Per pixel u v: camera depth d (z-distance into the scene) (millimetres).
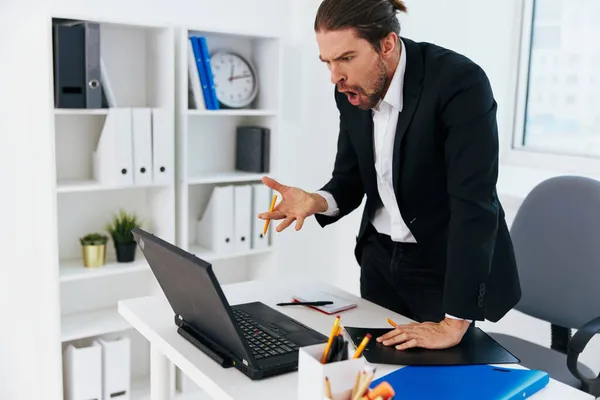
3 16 2568
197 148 3049
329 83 3182
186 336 1528
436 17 2965
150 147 2660
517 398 1245
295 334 1520
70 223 2807
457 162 1536
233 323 1286
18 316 2777
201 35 2932
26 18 2486
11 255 2764
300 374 1146
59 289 2600
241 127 3115
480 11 3064
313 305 1763
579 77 2941
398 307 1984
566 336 2244
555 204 2189
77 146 2771
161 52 2723
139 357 3061
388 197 1818
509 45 3139
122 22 2520
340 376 1094
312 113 3254
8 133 2672
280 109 2988
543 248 2211
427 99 1595
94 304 2916
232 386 1291
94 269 2652
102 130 2746
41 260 2564
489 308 1687
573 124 2988
